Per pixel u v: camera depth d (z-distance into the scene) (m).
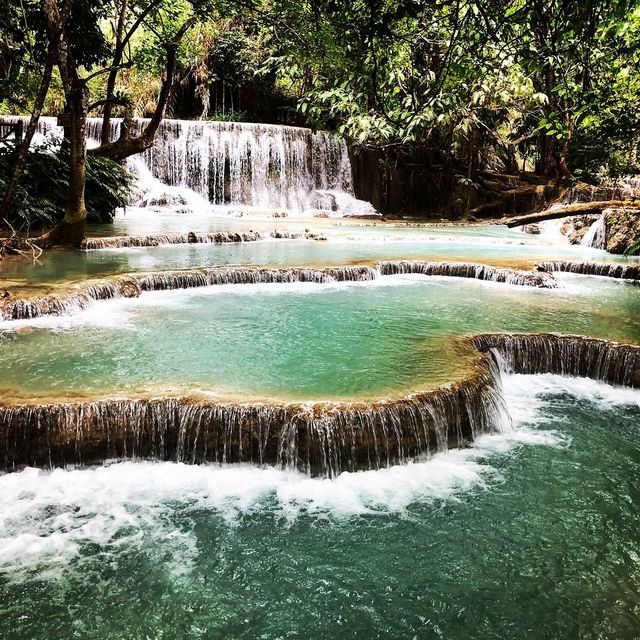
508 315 8.61
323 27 6.31
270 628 3.56
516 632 3.56
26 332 7.17
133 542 4.17
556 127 7.10
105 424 4.98
